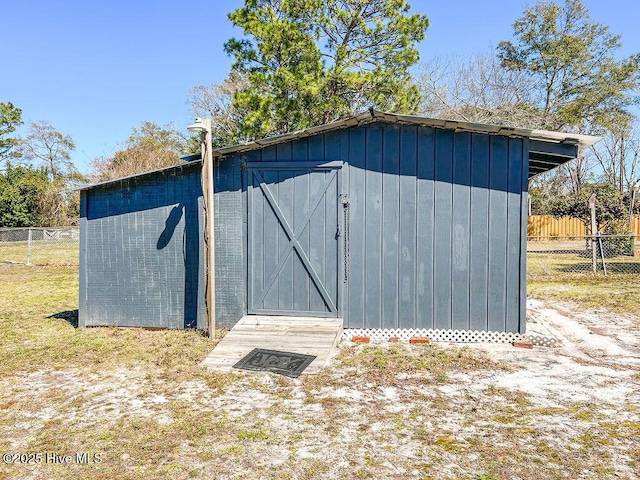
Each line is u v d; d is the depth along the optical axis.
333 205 5.77
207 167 5.58
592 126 24.28
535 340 5.36
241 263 5.99
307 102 14.94
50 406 3.60
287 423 3.24
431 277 5.59
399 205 5.63
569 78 23.66
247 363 4.54
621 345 5.34
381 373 4.34
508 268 5.46
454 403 3.59
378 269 5.68
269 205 5.92
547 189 27.73
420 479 2.49
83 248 6.41
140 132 29.67
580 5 23.06
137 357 4.91
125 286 6.31
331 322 5.66
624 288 9.61
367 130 5.68
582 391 3.84
